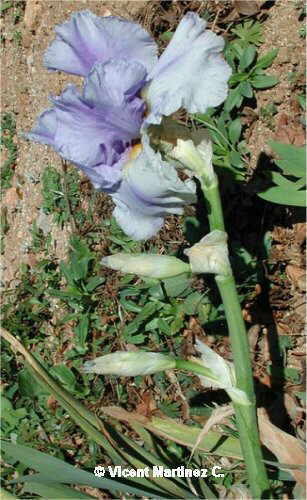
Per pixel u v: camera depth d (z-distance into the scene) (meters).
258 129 0.63
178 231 0.66
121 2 0.81
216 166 0.63
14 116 1.03
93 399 0.72
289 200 0.51
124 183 0.35
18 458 0.45
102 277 0.73
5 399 0.80
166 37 0.71
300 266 0.58
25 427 0.77
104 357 0.36
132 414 0.54
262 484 0.38
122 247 0.73
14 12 1.07
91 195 0.77
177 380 0.65
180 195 0.34
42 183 0.91
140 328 0.68
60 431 0.74
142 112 0.34
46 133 0.35
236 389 0.37
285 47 0.61
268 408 0.58
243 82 0.62
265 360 0.60
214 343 0.63
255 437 0.38
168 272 0.36
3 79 1.07
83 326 0.74
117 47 0.35
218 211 0.36
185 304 0.63
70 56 0.36
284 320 0.59
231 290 0.36
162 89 0.33
